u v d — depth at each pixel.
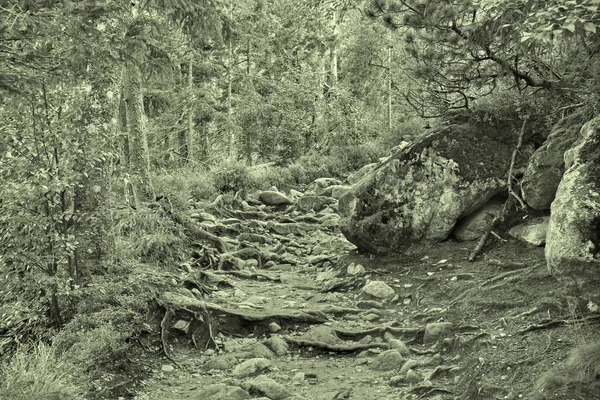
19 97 6.61
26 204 6.66
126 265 8.16
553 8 5.32
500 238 8.71
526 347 5.74
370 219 9.72
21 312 6.68
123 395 6.00
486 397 5.24
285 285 10.05
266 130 24.97
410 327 7.49
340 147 20.80
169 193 12.75
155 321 7.59
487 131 9.39
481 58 8.57
